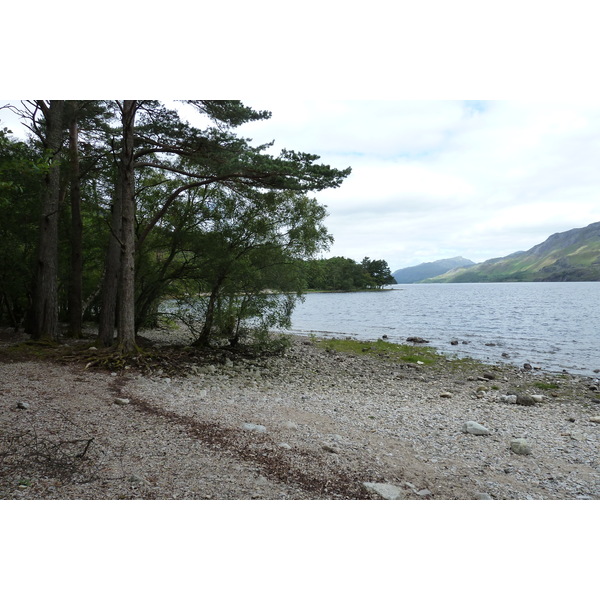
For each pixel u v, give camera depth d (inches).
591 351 1074.1
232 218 817.5
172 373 613.6
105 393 446.0
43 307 716.0
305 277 854.5
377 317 2107.5
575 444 391.5
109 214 903.1
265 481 251.0
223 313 821.2
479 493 265.7
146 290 858.8
